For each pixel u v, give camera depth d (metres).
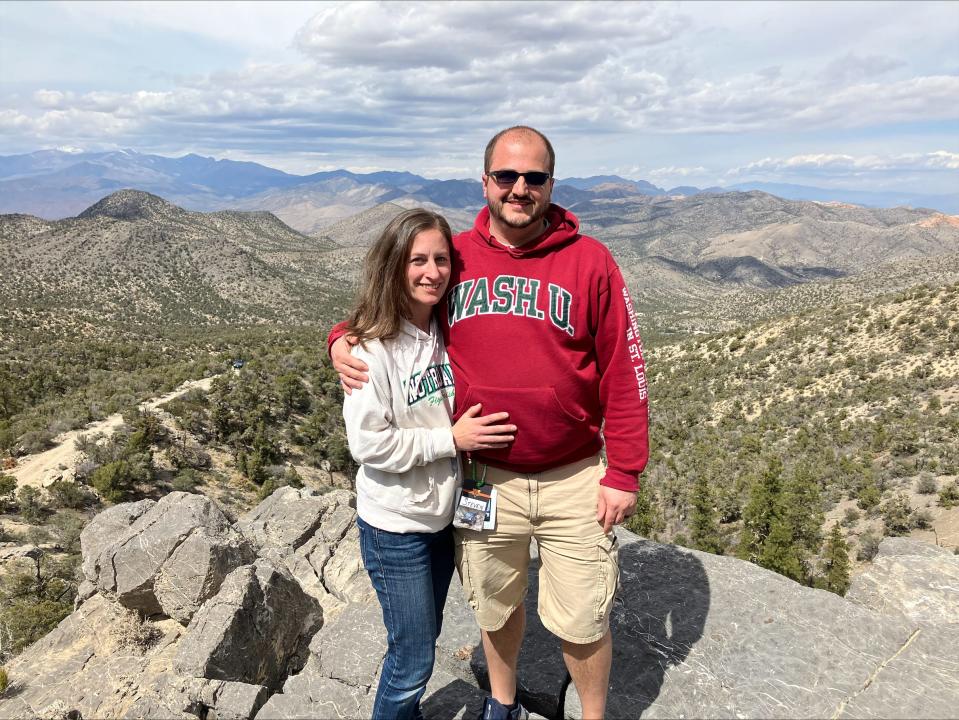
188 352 118.00
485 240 2.62
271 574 7.27
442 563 2.95
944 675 3.13
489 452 2.68
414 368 2.58
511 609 2.92
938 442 49.41
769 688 3.16
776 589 3.90
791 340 103.56
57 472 37.50
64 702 6.98
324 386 66.88
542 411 2.47
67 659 7.71
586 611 2.68
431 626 2.83
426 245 2.40
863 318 98.50
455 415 2.70
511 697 3.11
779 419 73.38
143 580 8.27
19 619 15.84
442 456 2.56
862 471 47.81
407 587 2.75
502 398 2.50
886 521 38.03
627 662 3.43
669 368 116.25
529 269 2.49
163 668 7.37
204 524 8.93
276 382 61.12
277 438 52.75
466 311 2.57
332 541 11.41
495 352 2.49
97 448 40.50
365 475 2.78
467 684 3.54
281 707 3.40
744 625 3.62
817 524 35.91
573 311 2.42
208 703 5.79
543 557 2.81
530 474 2.66
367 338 2.50
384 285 2.47
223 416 51.06
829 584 30.73
